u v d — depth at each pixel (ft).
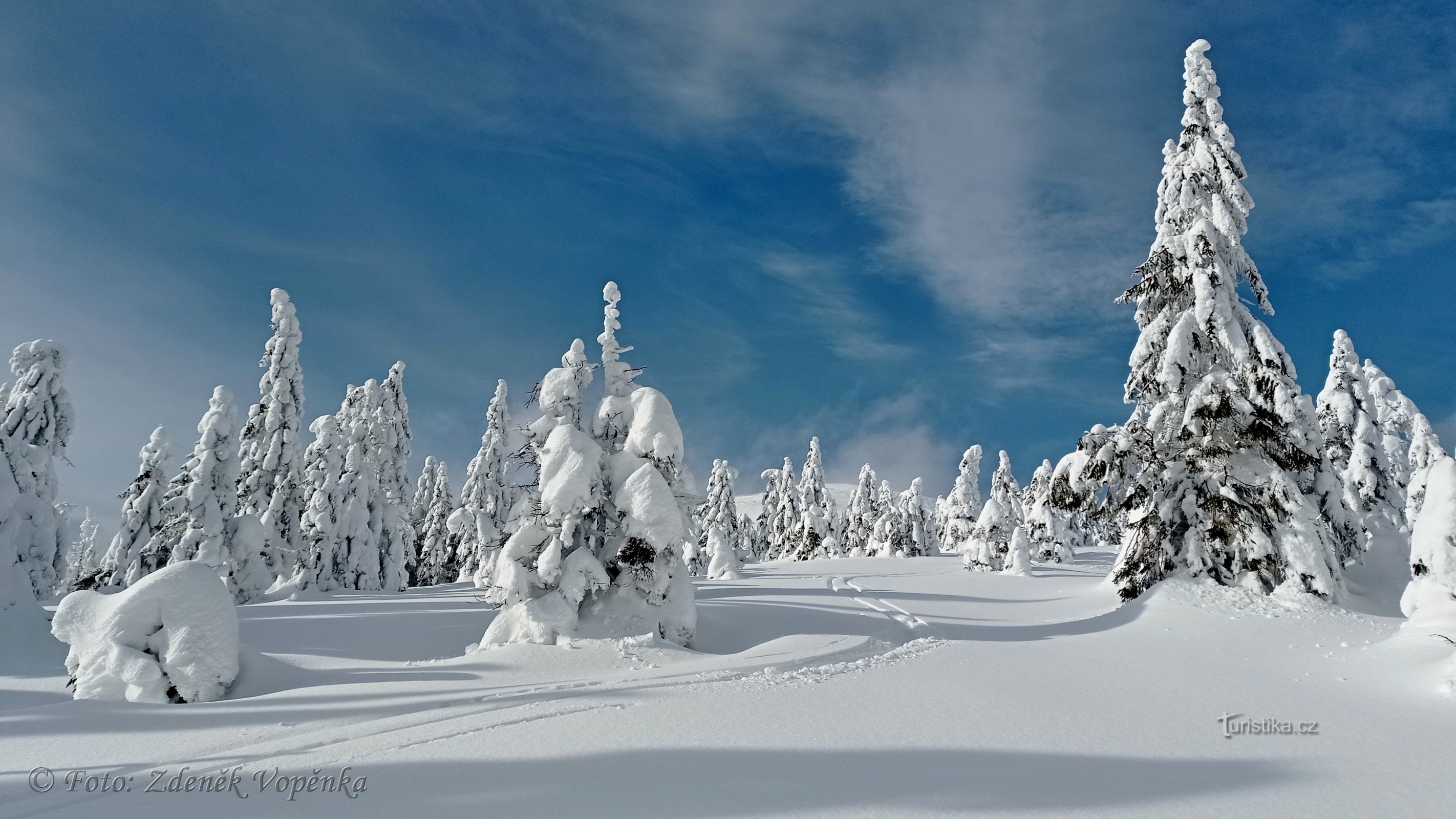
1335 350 113.39
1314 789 19.45
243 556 98.17
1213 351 65.57
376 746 25.90
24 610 66.59
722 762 22.39
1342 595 58.75
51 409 96.27
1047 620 67.36
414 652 59.98
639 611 54.44
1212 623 50.34
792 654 44.47
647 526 54.80
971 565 143.54
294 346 120.37
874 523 218.38
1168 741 24.45
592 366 62.85
